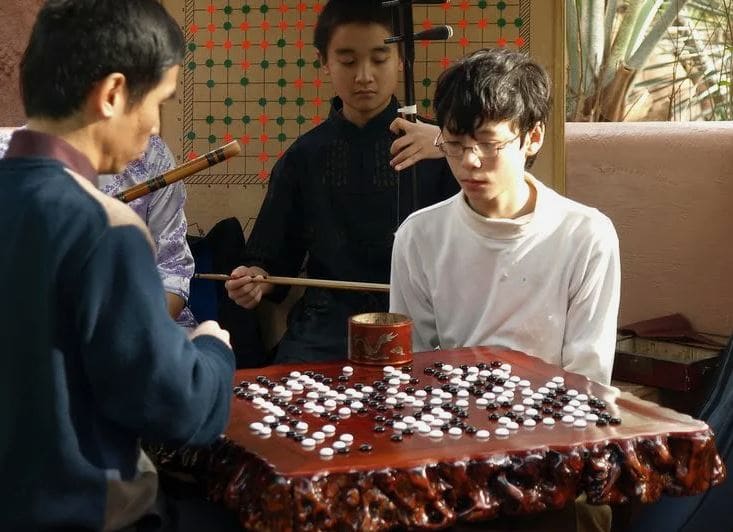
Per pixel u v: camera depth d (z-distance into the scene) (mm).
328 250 3273
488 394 2004
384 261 3246
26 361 1562
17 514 1575
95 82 1630
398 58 3166
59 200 1567
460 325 2512
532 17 3273
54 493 1574
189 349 1618
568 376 2131
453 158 2314
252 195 3453
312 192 3275
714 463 1843
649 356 3264
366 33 3053
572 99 5574
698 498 2406
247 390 2037
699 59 5578
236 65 3414
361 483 1613
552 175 3248
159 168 2912
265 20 3383
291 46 3385
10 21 3264
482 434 1772
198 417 1615
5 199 1596
